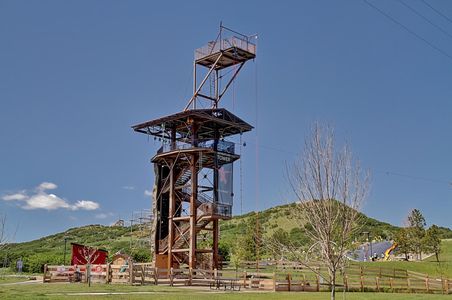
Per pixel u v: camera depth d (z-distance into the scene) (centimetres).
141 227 7044
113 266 4441
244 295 3638
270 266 6084
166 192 5578
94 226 15912
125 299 2944
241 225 13025
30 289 3475
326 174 2262
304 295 3822
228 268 6334
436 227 9075
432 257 9931
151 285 4278
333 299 2136
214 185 5394
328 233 2172
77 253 5847
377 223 14725
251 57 5609
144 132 5678
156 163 5647
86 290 3475
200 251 5241
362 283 4825
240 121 5600
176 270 4509
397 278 5638
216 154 5362
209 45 5644
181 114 5275
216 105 5700
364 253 9338
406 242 9300
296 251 2725
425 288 5106
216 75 5788
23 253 9844
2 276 5550
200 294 3544
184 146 5291
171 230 5278
